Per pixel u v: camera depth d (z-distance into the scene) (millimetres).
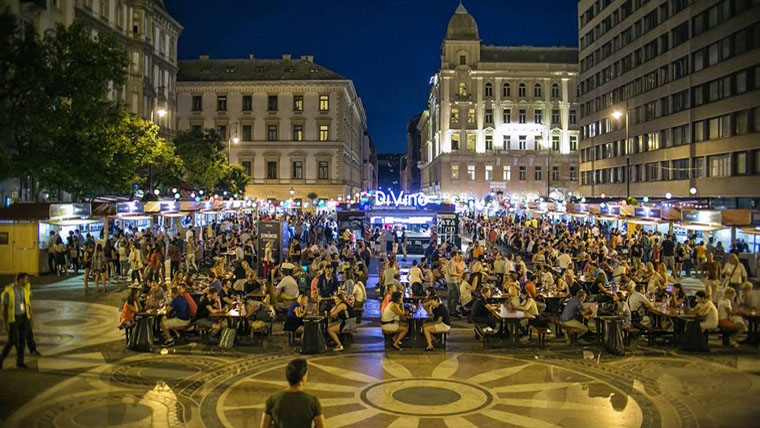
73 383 11930
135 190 38812
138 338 14531
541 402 10945
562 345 15500
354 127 107188
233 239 34312
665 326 15531
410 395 11328
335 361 13852
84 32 24453
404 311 15289
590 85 75125
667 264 29859
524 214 59000
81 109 23812
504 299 18500
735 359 14109
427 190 114812
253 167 82438
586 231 39781
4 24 22234
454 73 91750
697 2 50719
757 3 43094
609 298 16125
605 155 70562
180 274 18047
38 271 28406
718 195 48125
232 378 12430
